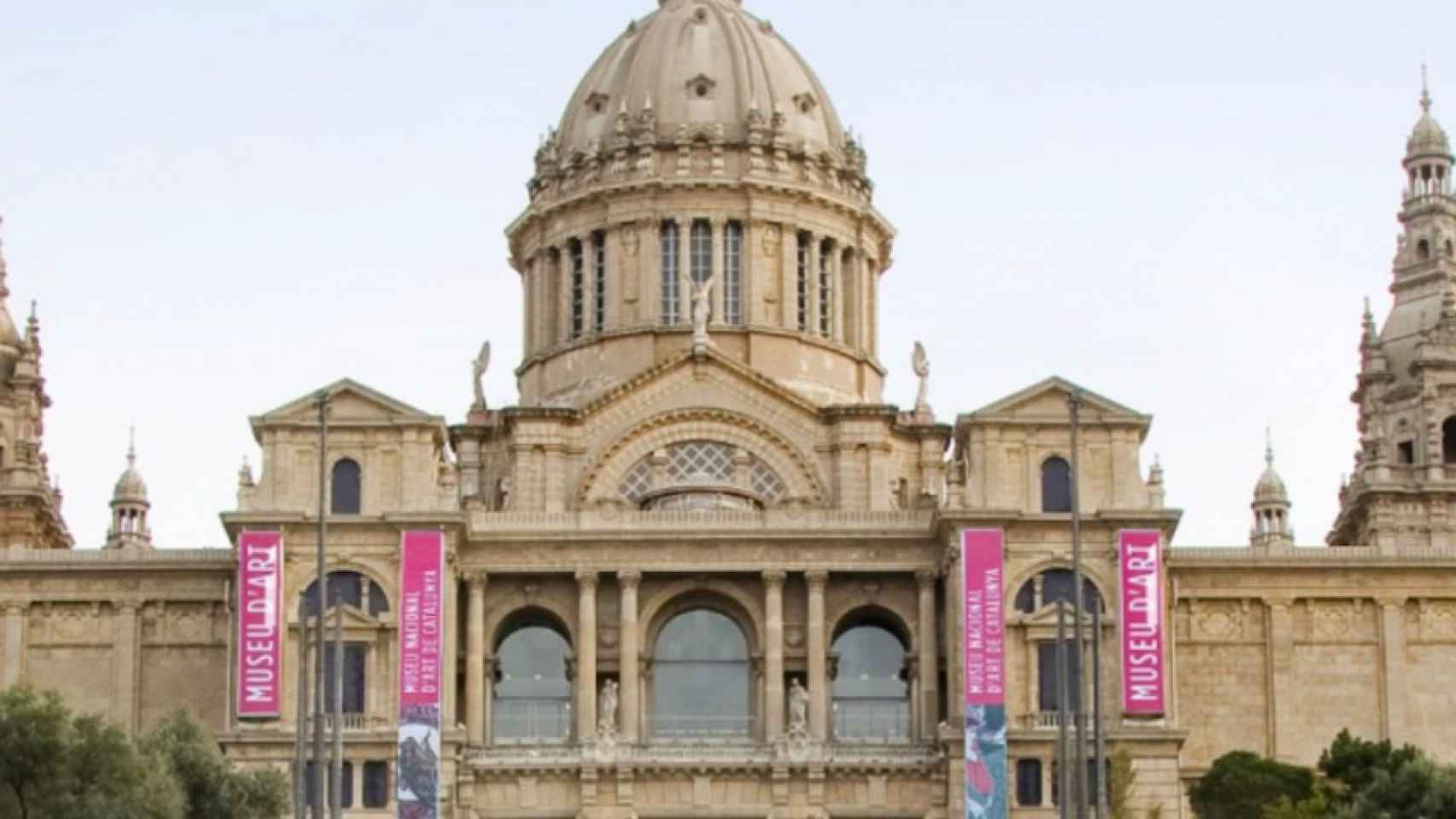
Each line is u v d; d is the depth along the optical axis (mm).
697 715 166750
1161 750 158250
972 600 158500
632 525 165250
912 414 181375
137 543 189625
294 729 157125
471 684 163375
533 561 164875
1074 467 135750
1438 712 169750
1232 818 152625
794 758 158250
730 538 164875
